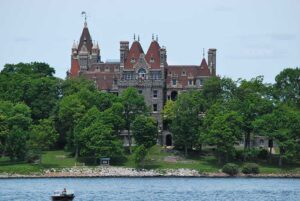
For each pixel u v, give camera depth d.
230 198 181.62
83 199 176.38
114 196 182.88
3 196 181.75
